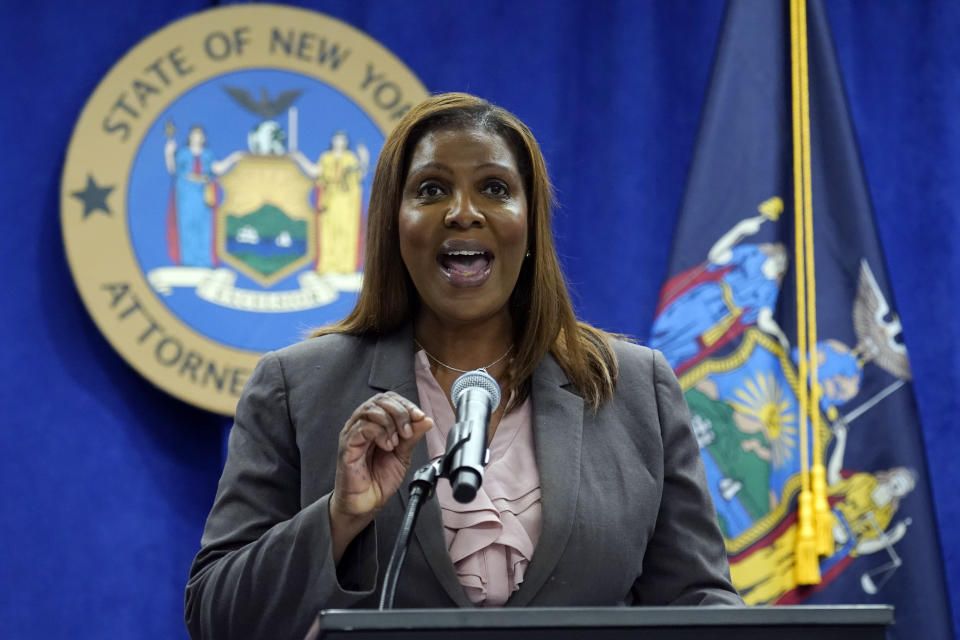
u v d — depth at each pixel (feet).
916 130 22.24
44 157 20.27
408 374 10.91
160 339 19.84
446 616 7.00
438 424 10.80
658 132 21.91
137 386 20.15
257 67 20.72
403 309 11.28
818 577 18.88
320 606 9.32
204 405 19.79
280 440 10.77
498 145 10.98
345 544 9.57
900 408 19.89
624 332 21.25
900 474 19.70
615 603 10.28
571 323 11.23
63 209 19.83
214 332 20.02
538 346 11.06
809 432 19.63
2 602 19.20
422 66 21.62
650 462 10.87
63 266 20.11
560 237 21.04
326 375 10.91
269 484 10.69
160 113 20.34
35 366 19.79
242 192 20.43
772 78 20.95
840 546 19.43
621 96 21.83
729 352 19.90
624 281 21.39
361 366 11.03
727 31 21.09
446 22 21.76
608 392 11.07
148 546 19.76
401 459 9.44
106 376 20.03
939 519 21.13
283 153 20.63
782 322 20.18
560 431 10.67
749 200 20.49
